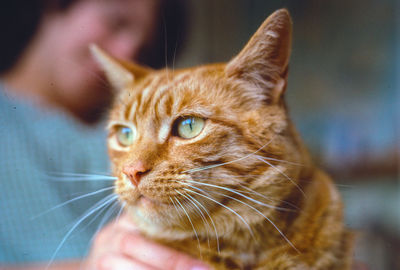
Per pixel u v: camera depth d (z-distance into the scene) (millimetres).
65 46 407
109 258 335
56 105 421
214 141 319
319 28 730
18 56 412
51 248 386
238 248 333
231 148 321
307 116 660
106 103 404
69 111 424
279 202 330
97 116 426
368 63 760
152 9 454
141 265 326
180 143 321
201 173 314
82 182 418
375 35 771
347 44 745
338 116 688
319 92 701
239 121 327
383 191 622
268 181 324
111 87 400
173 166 315
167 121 327
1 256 376
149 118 332
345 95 727
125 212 391
